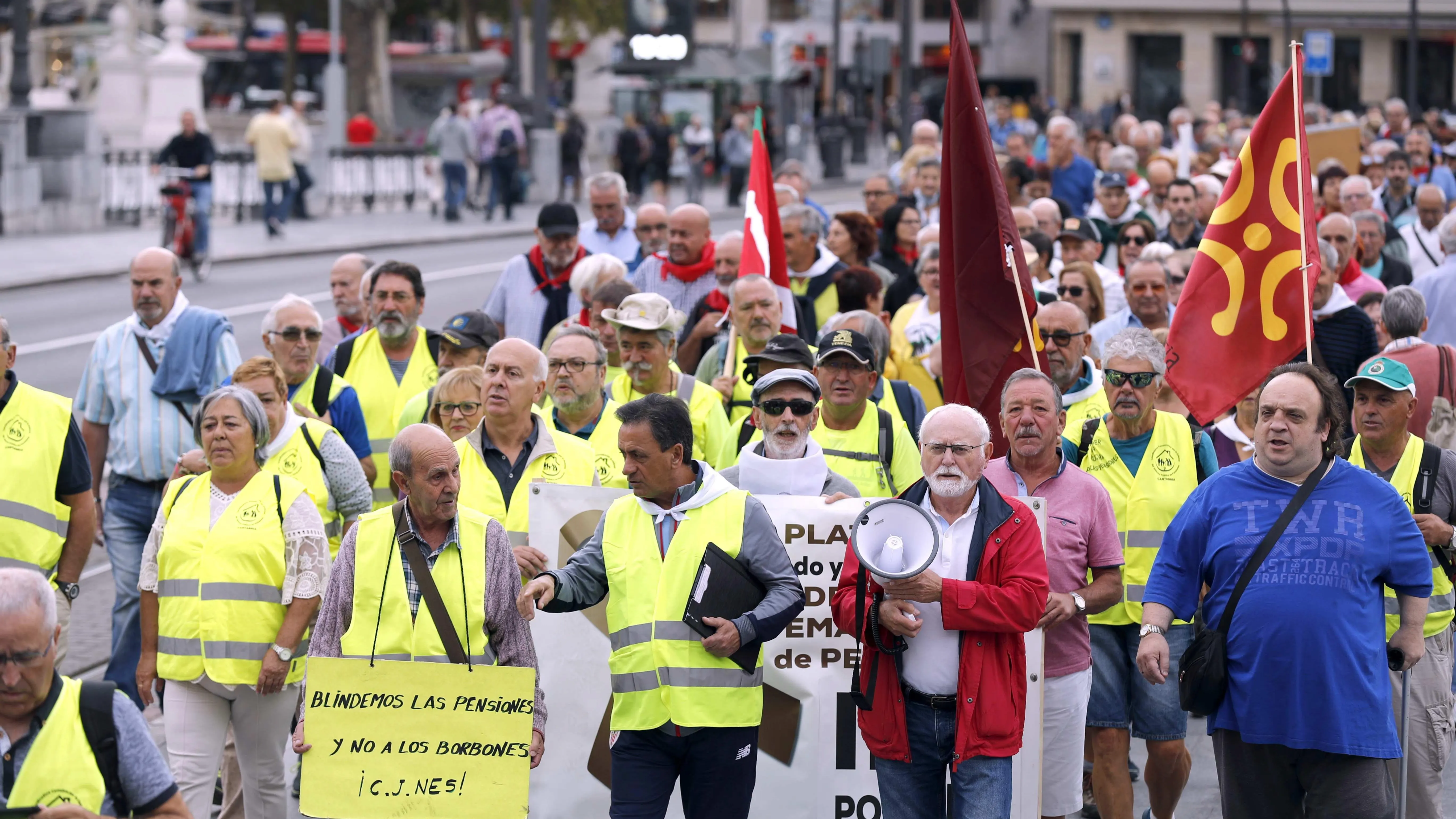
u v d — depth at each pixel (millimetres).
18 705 6660
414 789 8367
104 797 6785
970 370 11133
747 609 8461
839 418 10719
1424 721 9930
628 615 8508
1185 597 8812
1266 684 8352
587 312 14578
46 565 10500
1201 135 41781
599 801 9633
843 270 16359
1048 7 97812
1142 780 11852
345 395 12359
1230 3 92625
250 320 29078
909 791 8680
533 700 8469
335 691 8383
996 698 8414
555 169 56219
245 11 90938
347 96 72125
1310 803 8438
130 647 12586
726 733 8422
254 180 48344
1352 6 89062
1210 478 8844
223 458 9711
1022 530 8531
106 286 33469
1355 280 16969
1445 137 42344
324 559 9805
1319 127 28156
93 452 13008
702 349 15070
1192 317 11320
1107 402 11820
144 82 58719
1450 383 12414
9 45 77812
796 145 66438
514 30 70375
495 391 10102
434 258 39500
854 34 81938
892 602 8367
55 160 43000
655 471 8477
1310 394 8414
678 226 16453
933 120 90062
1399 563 8391
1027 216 17281
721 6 119250
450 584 8594
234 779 10695
